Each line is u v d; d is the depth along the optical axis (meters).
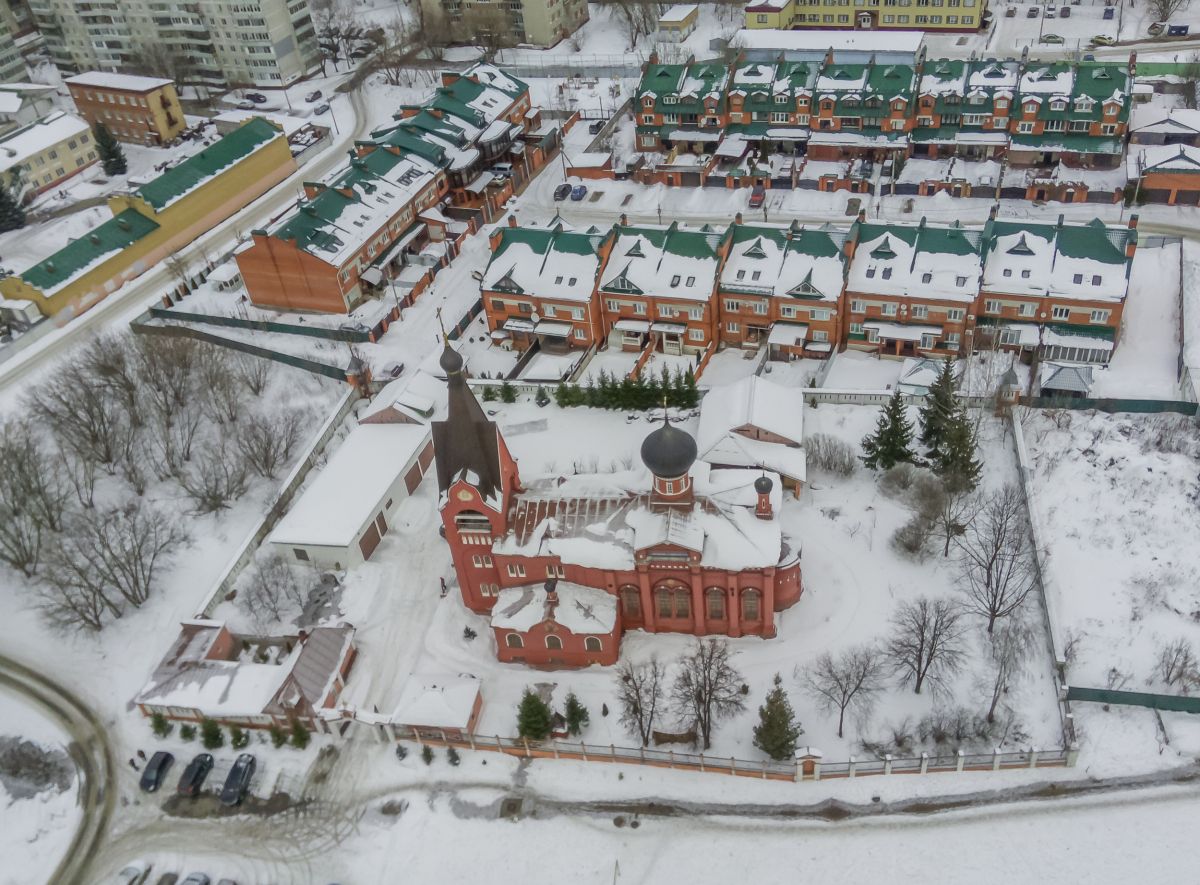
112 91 166.62
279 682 75.88
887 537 84.38
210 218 145.25
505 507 77.75
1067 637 74.50
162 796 72.88
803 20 183.75
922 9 176.12
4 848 70.81
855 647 76.31
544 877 66.06
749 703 73.88
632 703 70.69
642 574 75.56
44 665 83.06
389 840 68.88
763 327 107.62
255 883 67.12
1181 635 73.69
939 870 63.59
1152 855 62.62
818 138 139.62
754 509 78.19
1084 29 173.12
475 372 110.69
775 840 66.31
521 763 72.38
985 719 70.19
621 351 111.31
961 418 85.31
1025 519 83.50
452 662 79.81
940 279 101.31
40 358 120.81
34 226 149.12
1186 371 94.62
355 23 199.75
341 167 157.62
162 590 87.50
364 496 90.19
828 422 96.19
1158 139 133.38
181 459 100.56
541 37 188.50
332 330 117.88
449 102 146.75
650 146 148.88
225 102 182.25
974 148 136.12
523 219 138.25
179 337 115.69
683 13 184.38
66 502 95.44
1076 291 98.50
